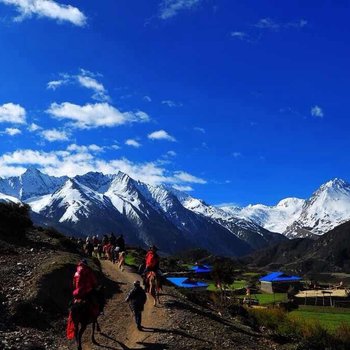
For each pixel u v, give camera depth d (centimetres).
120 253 4362
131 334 2159
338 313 7469
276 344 2753
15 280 2598
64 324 2220
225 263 5494
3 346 1720
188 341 2122
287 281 11444
